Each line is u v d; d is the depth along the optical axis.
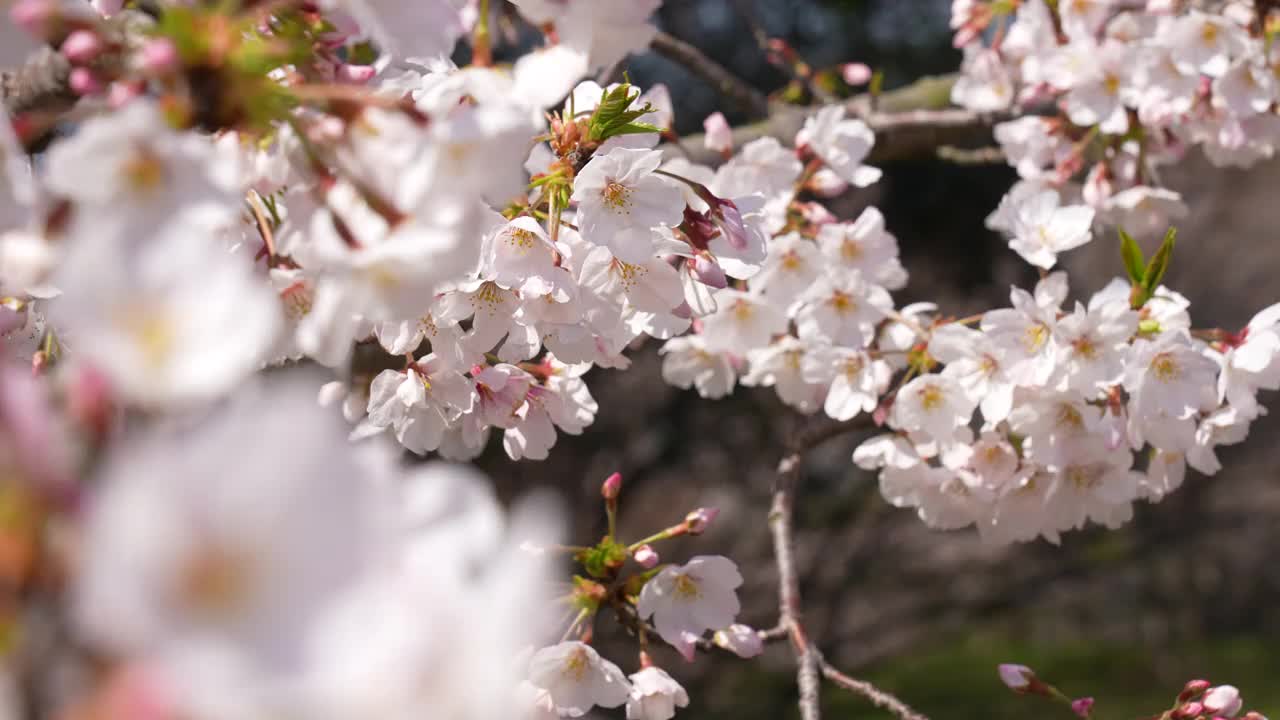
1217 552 2.33
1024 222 0.80
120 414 0.32
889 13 1.89
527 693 0.72
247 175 0.63
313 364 0.79
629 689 0.73
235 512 0.25
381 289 0.58
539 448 0.77
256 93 0.51
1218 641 2.30
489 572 0.29
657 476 1.79
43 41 0.56
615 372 1.65
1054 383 0.77
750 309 0.84
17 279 0.49
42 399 0.29
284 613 0.26
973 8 0.95
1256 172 2.40
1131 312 0.76
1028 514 0.82
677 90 1.76
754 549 1.80
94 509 0.26
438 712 0.27
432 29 0.59
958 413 0.79
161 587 0.25
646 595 0.75
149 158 0.44
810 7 1.80
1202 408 0.78
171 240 0.32
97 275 0.31
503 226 0.70
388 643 0.27
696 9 1.78
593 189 0.70
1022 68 0.95
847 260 0.85
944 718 1.98
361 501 0.27
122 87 0.53
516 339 0.73
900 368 0.84
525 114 0.57
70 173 0.43
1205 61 0.88
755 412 1.73
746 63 1.82
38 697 0.27
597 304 0.72
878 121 0.97
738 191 0.83
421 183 0.54
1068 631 2.35
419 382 0.74
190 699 0.26
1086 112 0.90
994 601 2.17
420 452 0.75
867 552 1.96
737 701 1.76
